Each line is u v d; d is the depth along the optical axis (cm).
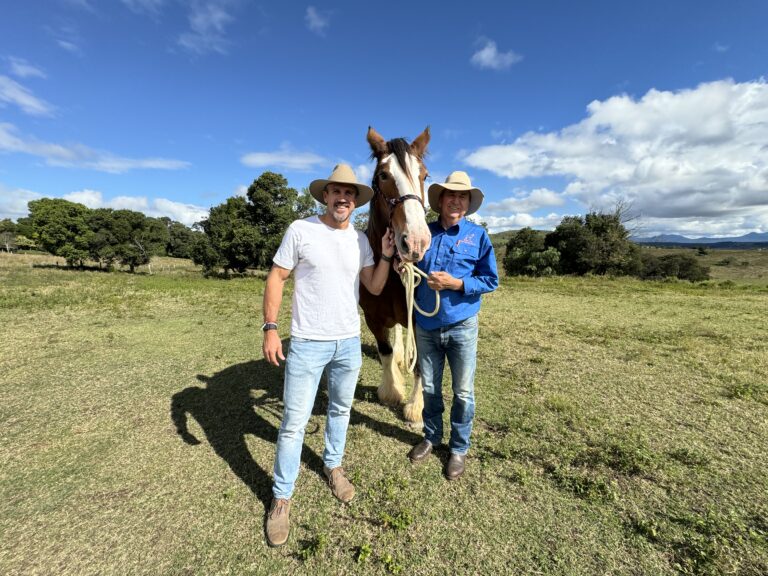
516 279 1670
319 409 314
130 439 266
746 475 221
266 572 162
